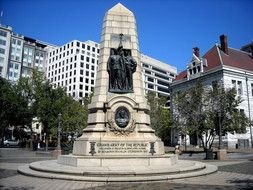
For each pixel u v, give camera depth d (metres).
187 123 37.09
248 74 59.03
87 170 14.82
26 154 36.22
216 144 54.25
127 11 21.69
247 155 35.72
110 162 16.48
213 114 35.66
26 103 52.53
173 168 15.86
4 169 18.92
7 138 74.31
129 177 14.02
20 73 108.69
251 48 67.00
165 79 137.50
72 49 121.75
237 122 36.69
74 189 11.89
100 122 18.92
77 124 44.81
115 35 20.95
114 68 19.81
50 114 49.03
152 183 13.36
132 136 18.95
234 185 12.91
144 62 126.31
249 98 58.00
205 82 59.41
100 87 19.78
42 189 11.91
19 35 109.94
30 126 53.91
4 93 49.84
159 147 18.92
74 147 19.41
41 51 125.81
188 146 59.19
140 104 19.66
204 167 17.98
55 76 126.81
